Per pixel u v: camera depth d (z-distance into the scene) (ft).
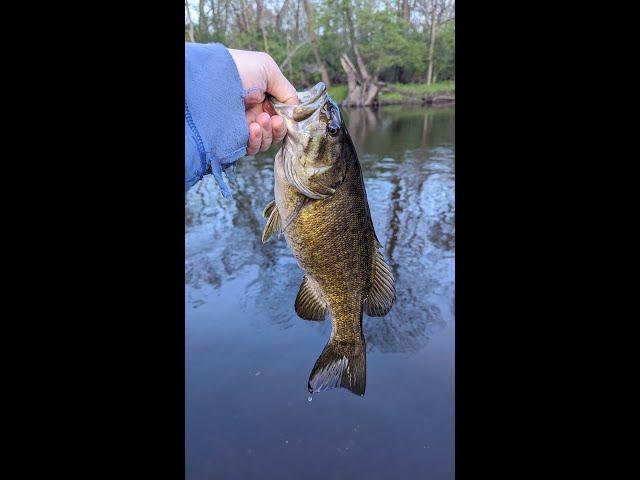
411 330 15.11
